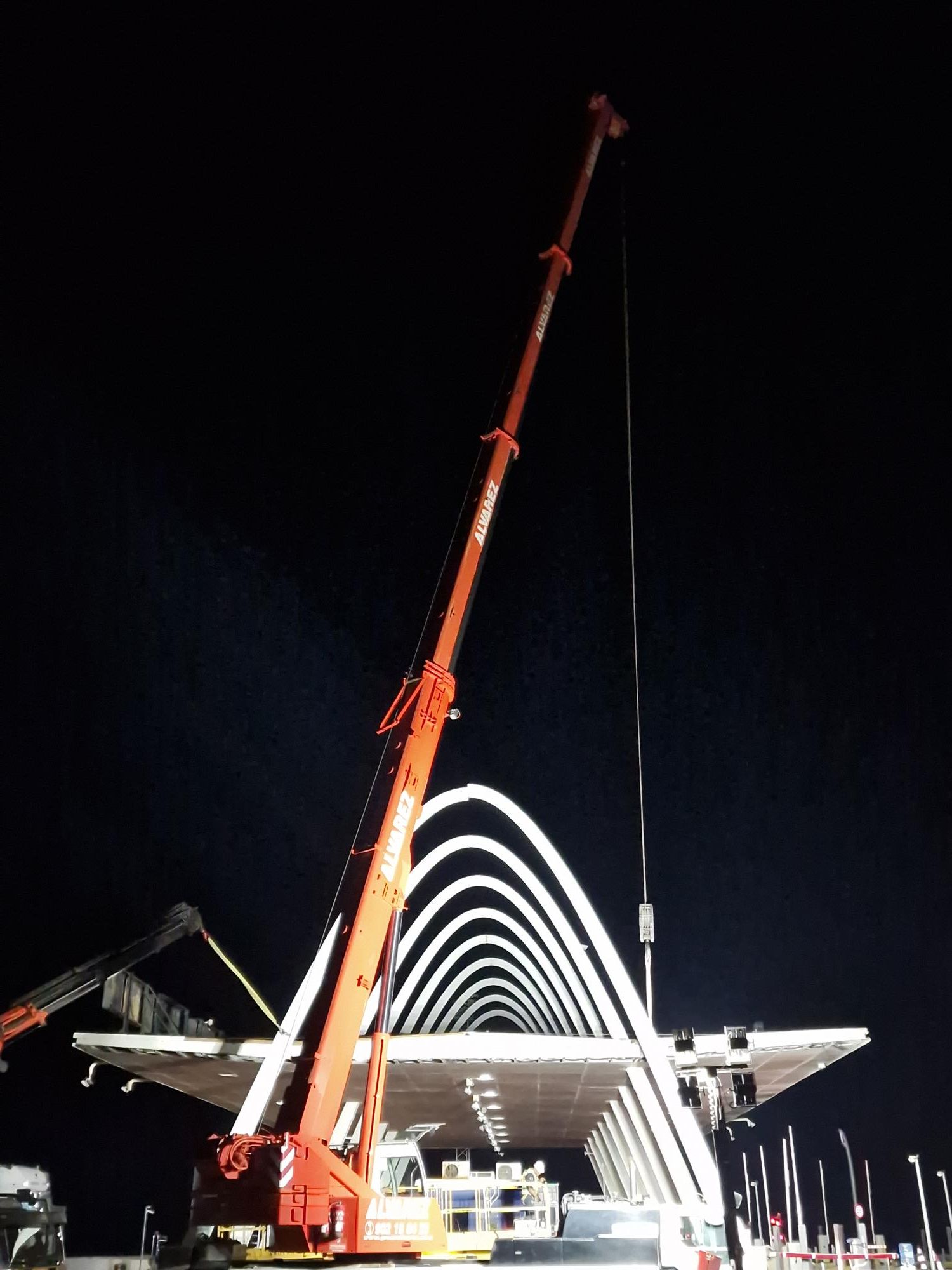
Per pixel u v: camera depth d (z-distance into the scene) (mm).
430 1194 22594
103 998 33219
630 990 33312
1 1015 33062
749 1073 19781
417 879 46969
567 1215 16922
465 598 24828
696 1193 30328
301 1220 17375
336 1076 18969
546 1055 32312
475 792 39375
